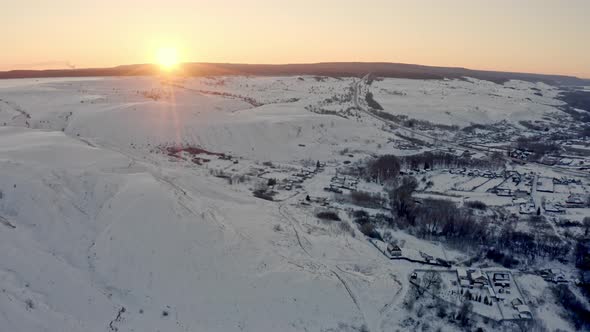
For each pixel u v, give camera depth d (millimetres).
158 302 48812
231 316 48000
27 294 44594
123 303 47812
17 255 49844
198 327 46031
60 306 44750
